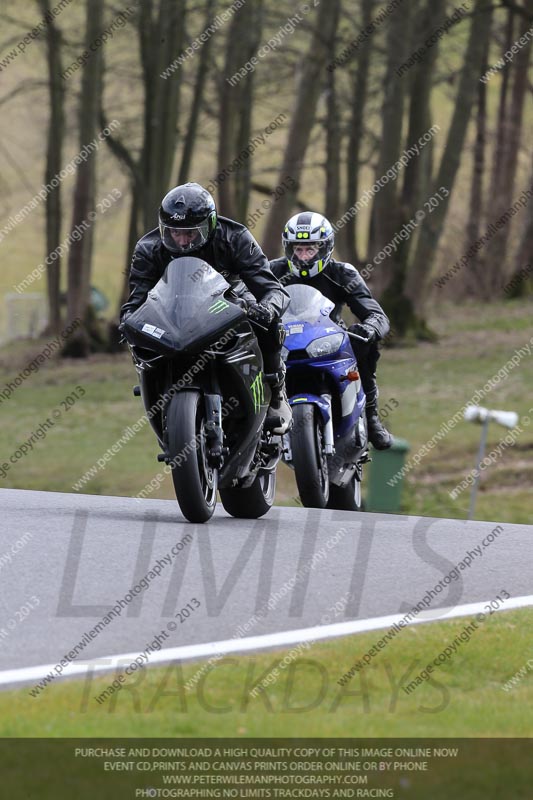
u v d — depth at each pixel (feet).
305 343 112.27
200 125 435.12
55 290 433.07
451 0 364.58
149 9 375.66
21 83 416.46
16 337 460.96
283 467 254.68
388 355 368.07
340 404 115.34
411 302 381.60
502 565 86.33
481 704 55.36
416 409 303.89
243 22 365.61
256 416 95.25
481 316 428.56
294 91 383.86
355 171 431.84
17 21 387.55
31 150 462.19
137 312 91.20
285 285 118.93
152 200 390.63
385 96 368.07
